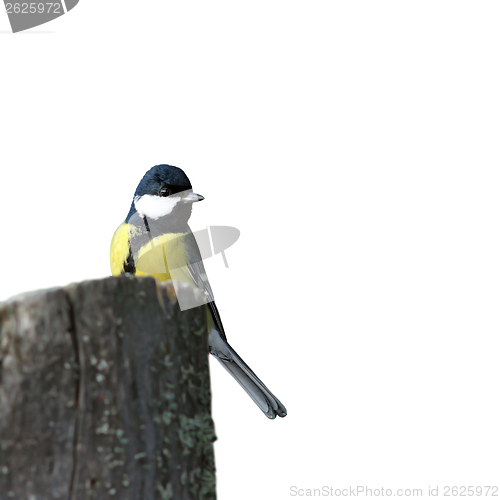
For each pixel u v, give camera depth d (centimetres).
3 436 553
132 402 595
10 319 561
